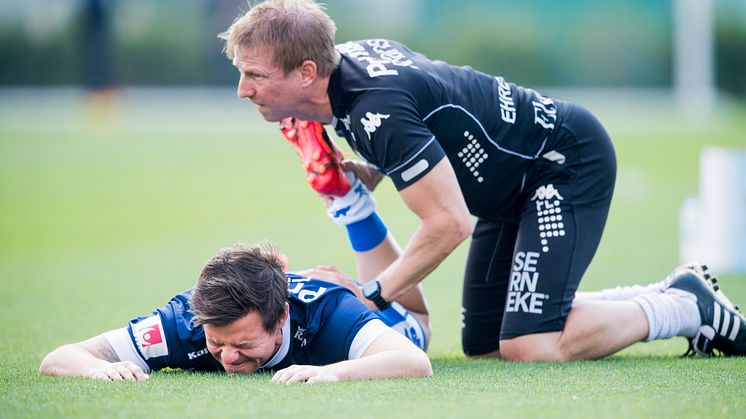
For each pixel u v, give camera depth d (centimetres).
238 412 1041
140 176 5591
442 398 1114
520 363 1445
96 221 3984
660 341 1703
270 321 1216
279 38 1307
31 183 5259
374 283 1376
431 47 11194
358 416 1025
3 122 8400
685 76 10262
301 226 3775
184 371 1314
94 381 1206
